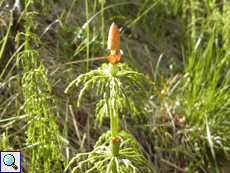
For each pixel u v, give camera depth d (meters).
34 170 1.27
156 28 3.39
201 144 2.19
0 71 2.05
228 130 2.24
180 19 3.64
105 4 3.18
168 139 2.21
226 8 2.88
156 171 2.01
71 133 1.98
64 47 2.45
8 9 2.33
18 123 1.82
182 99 2.40
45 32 2.44
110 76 1.00
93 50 2.52
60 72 2.27
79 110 2.12
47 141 1.23
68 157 1.65
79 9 2.94
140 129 2.21
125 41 2.99
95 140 2.02
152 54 3.05
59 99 2.10
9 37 2.19
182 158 2.12
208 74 2.55
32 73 1.12
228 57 2.67
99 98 2.27
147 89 2.63
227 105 2.43
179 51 3.27
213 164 2.12
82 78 1.01
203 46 3.30
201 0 3.94
